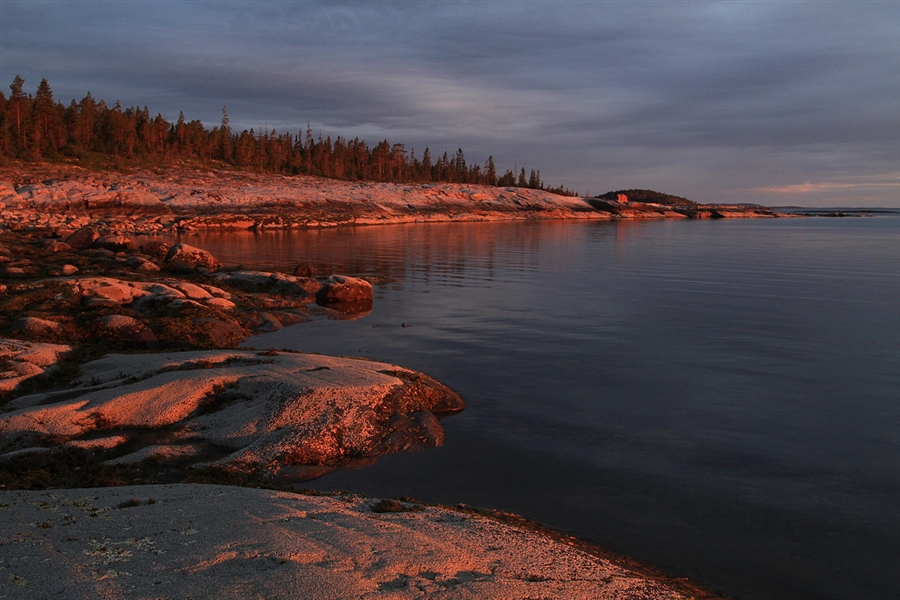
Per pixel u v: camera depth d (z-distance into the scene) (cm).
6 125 8825
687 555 793
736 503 934
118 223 6662
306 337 2011
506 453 1111
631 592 649
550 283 3294
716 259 4741
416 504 865
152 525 661
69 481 922
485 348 1872
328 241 5959
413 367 1656
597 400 1403
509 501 935
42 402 1172
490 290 3034
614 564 738
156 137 11269
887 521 886
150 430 1100
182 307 1972
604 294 2933
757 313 2462
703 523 874
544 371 1628
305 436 1084
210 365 1354
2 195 7131
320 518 727
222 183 9906
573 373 1612
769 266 4256
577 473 1033
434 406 1320
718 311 2502
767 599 707
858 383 1539
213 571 564
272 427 1106
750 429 1234
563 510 909
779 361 1739
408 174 15938
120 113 11019
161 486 835
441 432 1181
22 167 8412
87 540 613
